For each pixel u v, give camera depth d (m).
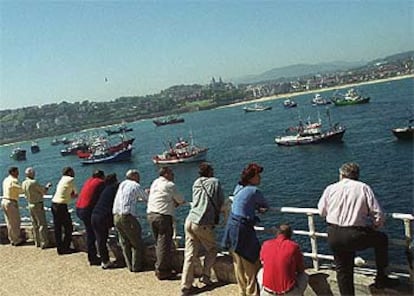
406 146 60.19
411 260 5.41
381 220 5.15
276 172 57.59
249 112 180.25
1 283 8.27
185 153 75.75
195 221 6.73
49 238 10.27
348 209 5.23
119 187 8.03
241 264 6.21
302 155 67.56
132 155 96.12
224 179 58.91
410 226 5.39
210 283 7.01
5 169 107.06
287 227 5.60
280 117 132.12
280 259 5.37
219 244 7.28
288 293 5.31
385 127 78.38
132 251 7.97
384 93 149.00
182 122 178.88
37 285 7.96
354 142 70.25
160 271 7.47
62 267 8.73
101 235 8.27
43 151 144.75
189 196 51.75
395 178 44.50
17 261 9.43
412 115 85.88
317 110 132.88
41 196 10.05
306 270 6.21
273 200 45.12
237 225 6.11
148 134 145.00
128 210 7.79
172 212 7.46
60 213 9.45
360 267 6.08
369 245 5.24
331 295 5.88
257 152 75.62
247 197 6.14
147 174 71.50
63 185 9.49
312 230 6.14
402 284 5.46
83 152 93.25
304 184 49.56
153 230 7.53
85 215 8.50
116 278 7.80
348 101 129.88
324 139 73.12
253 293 6.17
